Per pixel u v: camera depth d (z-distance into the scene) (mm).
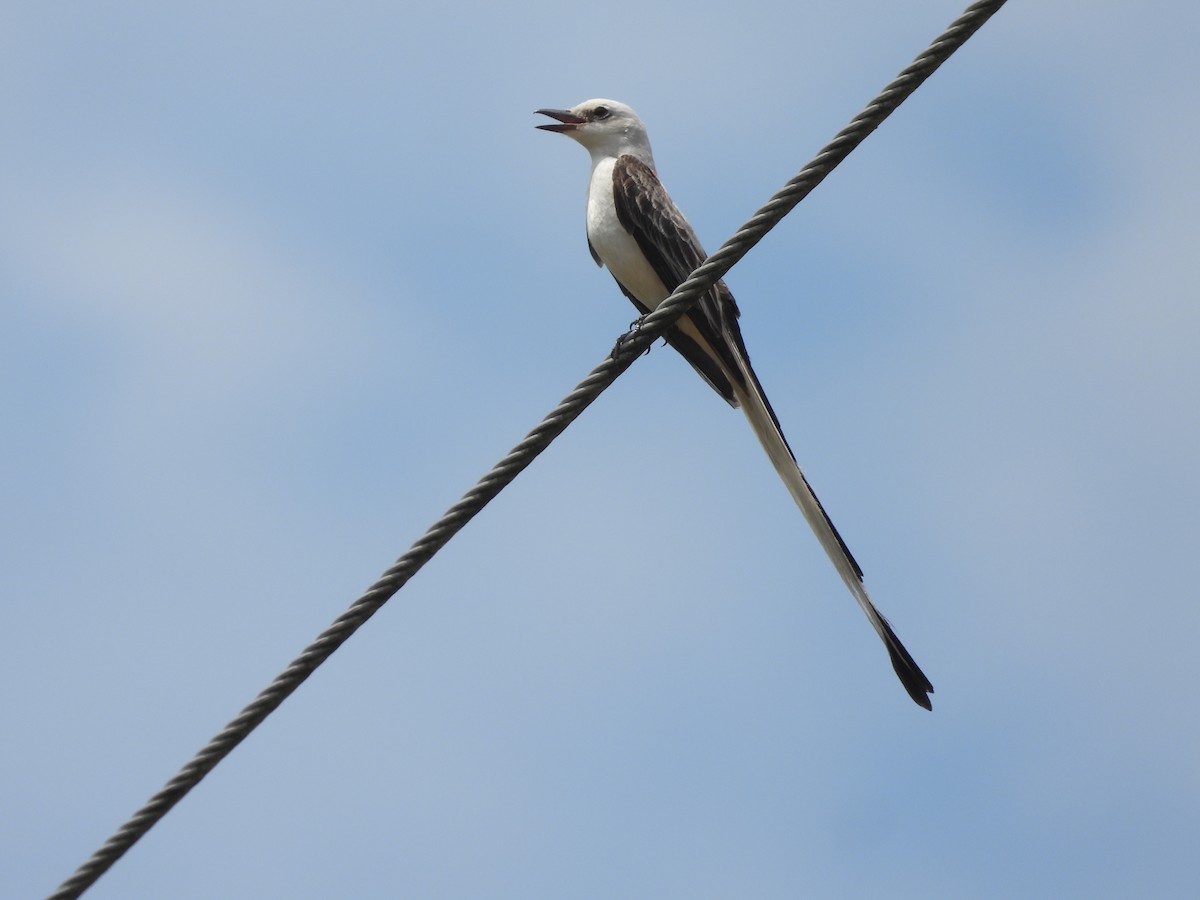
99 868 7781
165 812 7902
